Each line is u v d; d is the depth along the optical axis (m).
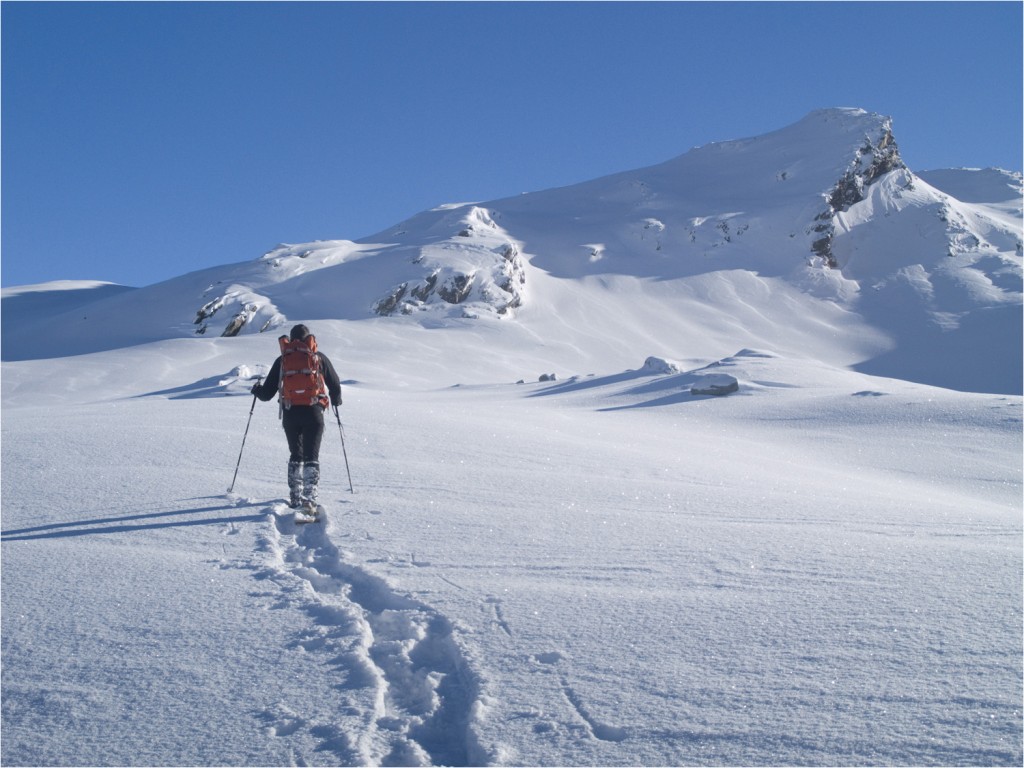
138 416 15.37
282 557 6.31
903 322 120.06
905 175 163.12
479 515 7.69
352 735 3.49
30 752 3.38
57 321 125.06
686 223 156.38
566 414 24.81
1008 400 23.91
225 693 3.90
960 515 8.37
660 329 117.94
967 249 140.62
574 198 178.75
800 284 135.38
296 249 139.12
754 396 29.81
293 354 8.18
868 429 21.97
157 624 4.77
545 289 125.06
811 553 6.26
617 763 3.24
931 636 4.37
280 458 10.54
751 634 4.49
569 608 4.96
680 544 6.59
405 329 105.00
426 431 14.01
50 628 4.70
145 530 6.96
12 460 10.09
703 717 3.58
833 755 3.25
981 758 3.18
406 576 5.67
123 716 3.68
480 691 3.85
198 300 120.44
